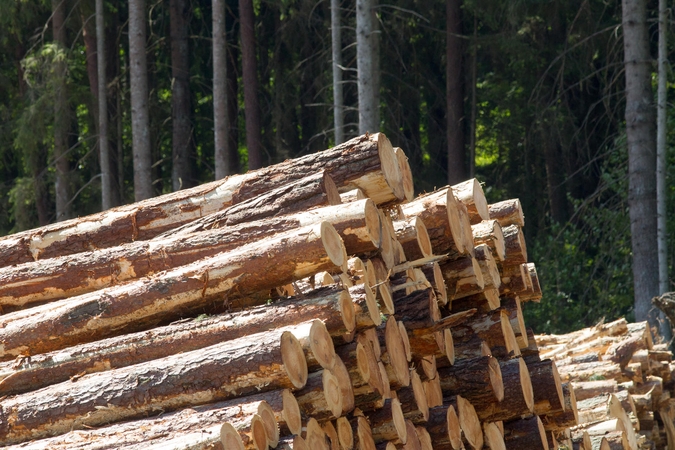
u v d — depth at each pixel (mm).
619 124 73938
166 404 14703
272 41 102562
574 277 69500
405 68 89000
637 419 31422
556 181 88188
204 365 14562
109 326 17109
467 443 20906
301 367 14633
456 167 85062
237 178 21250
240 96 107562
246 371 14336
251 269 16625
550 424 23812
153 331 16234
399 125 93688
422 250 19859
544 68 87250
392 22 89000
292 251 16375
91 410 14883
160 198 21844
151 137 97562
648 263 59250
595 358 34594
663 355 36969
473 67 88125
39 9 86500
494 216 25625
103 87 80938
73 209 86312
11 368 16297
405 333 18172
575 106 90500
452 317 18719
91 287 19234
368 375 16266
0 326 17453
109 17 88375
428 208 20891
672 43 74812
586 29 81625
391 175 19734
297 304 15789
